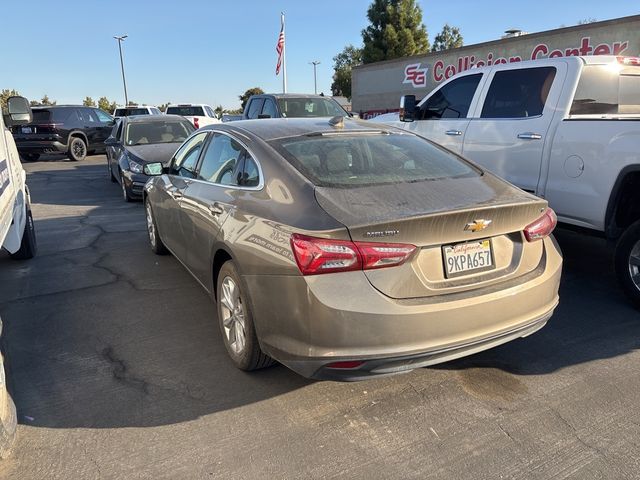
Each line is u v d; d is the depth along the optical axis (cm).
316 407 304
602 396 311
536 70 540
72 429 283
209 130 448
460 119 615
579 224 472
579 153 461
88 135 1916
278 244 278
